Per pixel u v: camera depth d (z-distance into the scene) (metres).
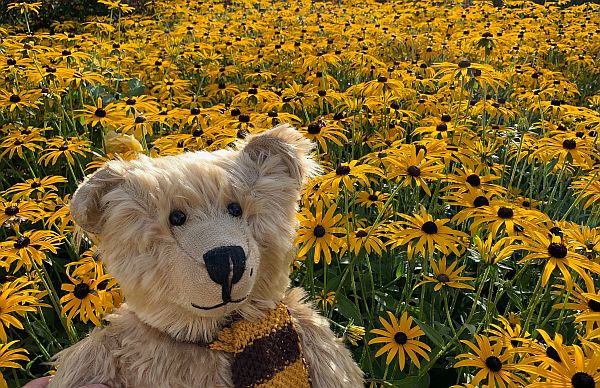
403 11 1.98
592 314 0.39
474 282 0.59
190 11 2.08
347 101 0.86
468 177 0.57
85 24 1.97
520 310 0.55
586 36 1.59
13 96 0.90
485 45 1.06
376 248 0.54
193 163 0.32
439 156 0.62
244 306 0.32
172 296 0.29
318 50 1.35
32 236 0.52
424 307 0.59
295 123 0.83
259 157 0.34
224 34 1.62
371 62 1.15
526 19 1.81
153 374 0.30
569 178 0.81
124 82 1.22
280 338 0.32
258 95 0.90
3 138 0.88
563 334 0.54
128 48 1.35
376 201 0.68
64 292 0.66
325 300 0.53
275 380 0.31
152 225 0.29
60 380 0.31
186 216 0.30
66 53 1.06
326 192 0.56
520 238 0.46
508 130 0.88
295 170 0.34
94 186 0.30
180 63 1.38
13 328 0.58
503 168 0.78
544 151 0.71
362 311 0.64
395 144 0.67
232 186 0.31
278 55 1.34
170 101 1.02
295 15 2.03
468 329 0.53
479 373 0.41
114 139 0.57
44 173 0.88
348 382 0.34
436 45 1.45
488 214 0.51
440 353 0.48
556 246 0.44
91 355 0.31
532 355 0.42
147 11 2.39
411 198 0.73
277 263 0.32
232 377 0.31
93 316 0.46
